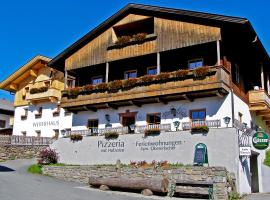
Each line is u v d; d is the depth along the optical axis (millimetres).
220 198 15547
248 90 27641
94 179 18062
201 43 22359
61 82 37281
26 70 39750
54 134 36188
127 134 22234
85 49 28109
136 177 18766
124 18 26547
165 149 20406
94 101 26219
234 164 17766
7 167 24672
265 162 22328
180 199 15195
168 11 23812
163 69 25578
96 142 23562
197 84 21828
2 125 47750
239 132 18844
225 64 23281
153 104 24609
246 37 22578
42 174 22781
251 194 18578
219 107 22234
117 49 26094
